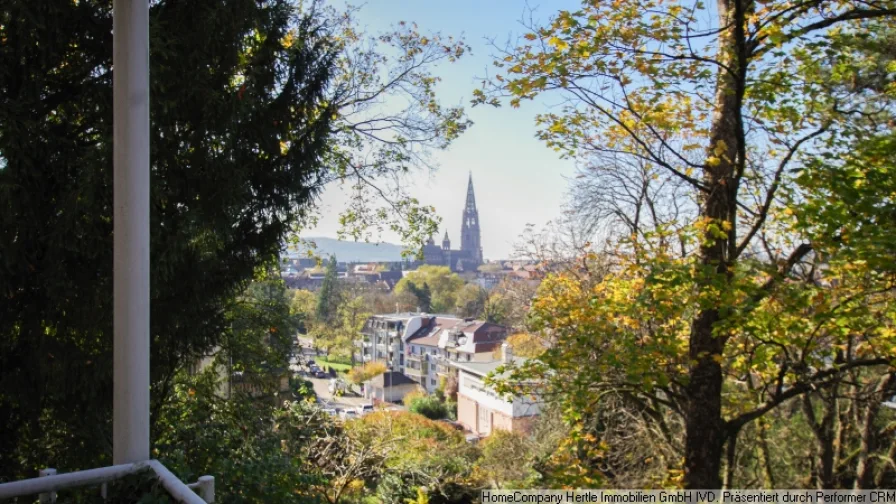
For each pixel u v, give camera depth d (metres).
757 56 6.98
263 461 7.03
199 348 6.61
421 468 14.98
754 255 7.91
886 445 11.73
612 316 7.81
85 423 5.66
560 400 8.11
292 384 10.93
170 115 5.66
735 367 8.16
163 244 5.45
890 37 6.97
